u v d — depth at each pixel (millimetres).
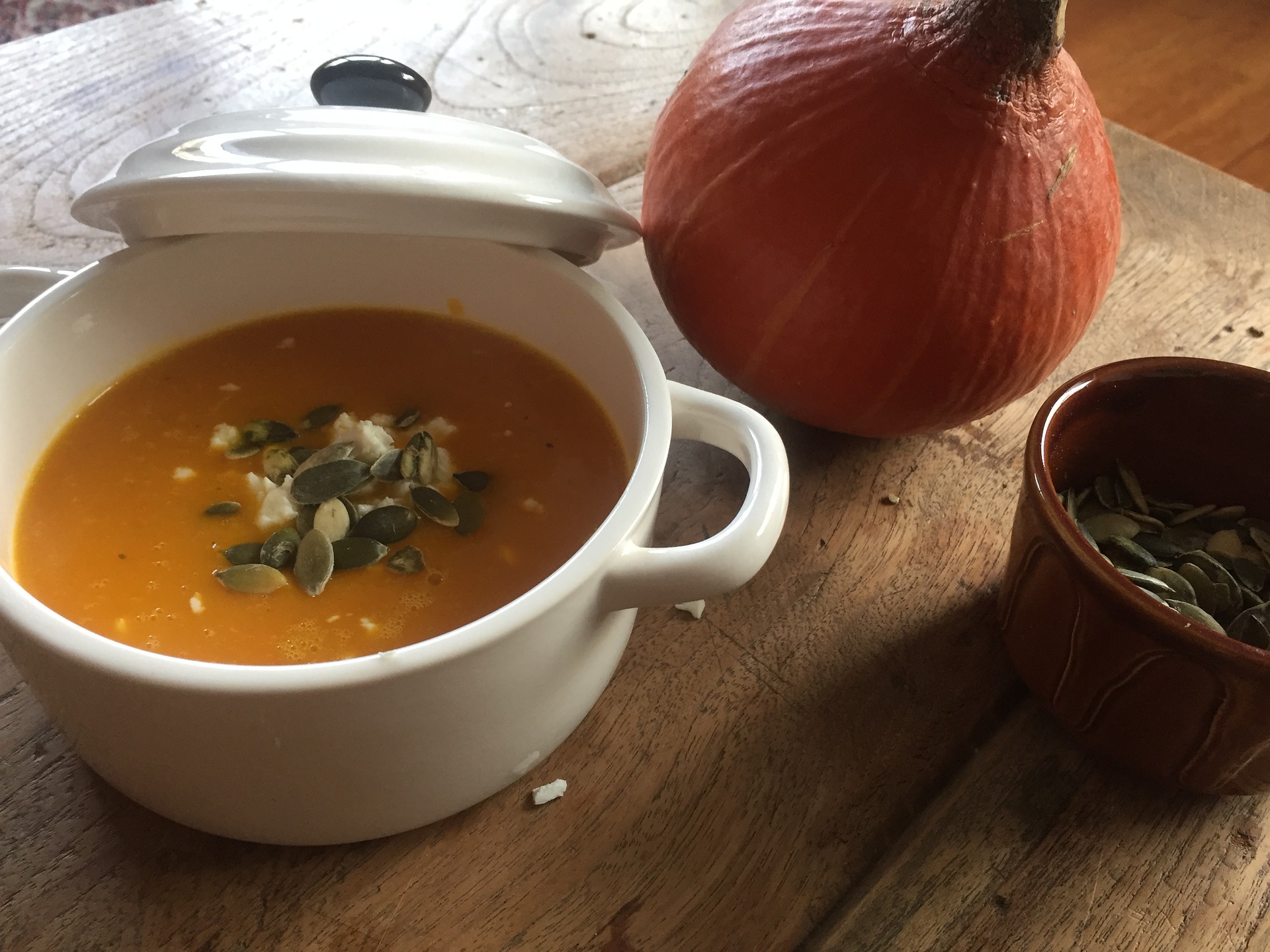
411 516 213
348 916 189
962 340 227
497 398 247
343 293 260
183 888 190
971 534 267
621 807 209
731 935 193
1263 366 318
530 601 160
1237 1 579
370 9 431
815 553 260
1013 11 199
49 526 211
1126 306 337
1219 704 182
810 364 240
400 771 170
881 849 208
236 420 239
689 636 240
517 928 191
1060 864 204
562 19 440
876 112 213
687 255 246
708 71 244
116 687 148
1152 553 232
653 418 195
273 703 147
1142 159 403
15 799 198
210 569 206
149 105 365
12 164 336
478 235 219
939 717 228
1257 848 208
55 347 219
